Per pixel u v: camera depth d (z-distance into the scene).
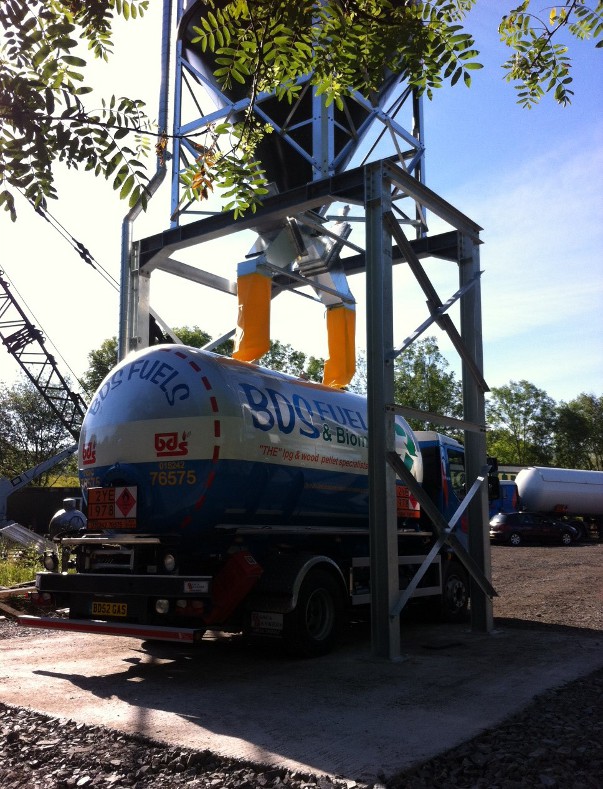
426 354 53.16
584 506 37.47
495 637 8.76
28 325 30.06
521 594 13.11
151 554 7.22
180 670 7.00
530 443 69.88
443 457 11.62
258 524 7.82
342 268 11.22
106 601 7.15
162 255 10.57
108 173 3.95
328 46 4.67
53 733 4.92
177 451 7.16
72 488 33.38
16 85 3.64
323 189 8.63
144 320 10.73
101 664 7.34
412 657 7.51
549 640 8.50
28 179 3.86
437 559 10.29
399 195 10.70
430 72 4.62
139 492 7.25
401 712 5.33
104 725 5.05
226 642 8.62
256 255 10.23
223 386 7.40
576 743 4.56
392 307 7.91
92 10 4.21
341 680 6.45
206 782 4.04
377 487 7.59
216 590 6.91
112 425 7.57
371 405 7.73
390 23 4.52
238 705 5.60
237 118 10.86
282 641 7.42
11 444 44.56
